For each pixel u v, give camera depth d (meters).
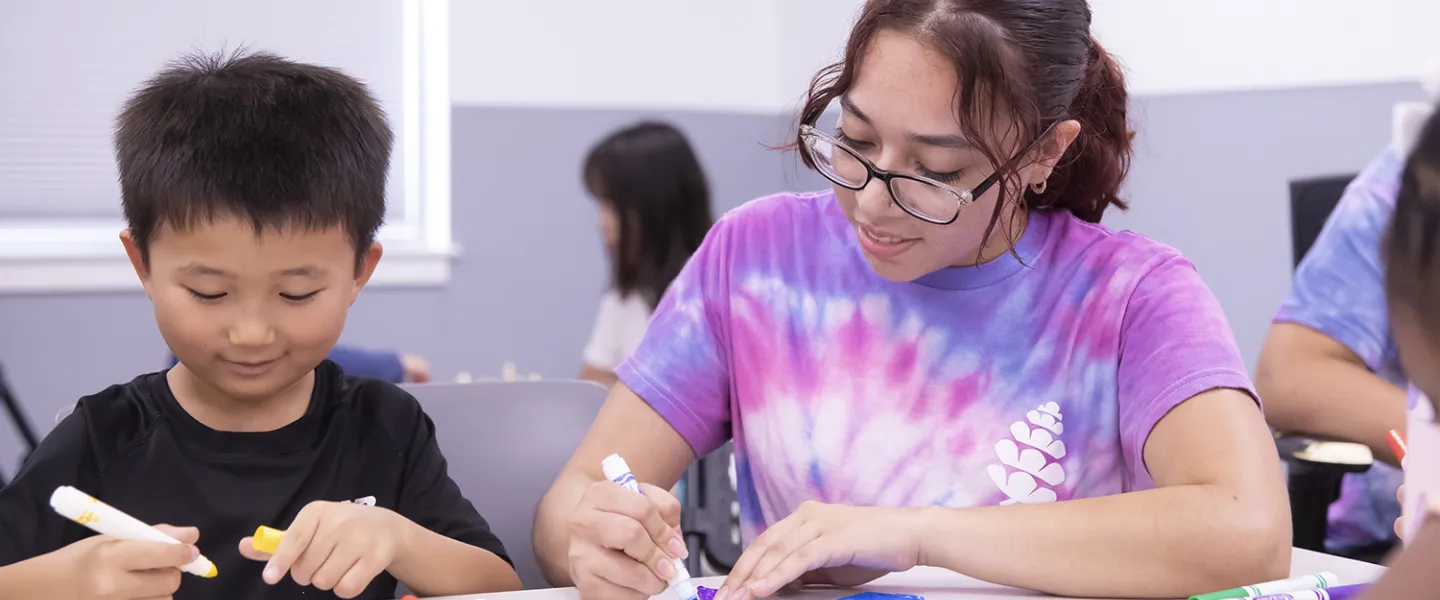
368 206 0.95
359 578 0.85
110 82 3.07
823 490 1.08
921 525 0.87
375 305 3.26
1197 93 2.54
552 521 0.99
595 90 3.43
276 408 1.01
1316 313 1.60
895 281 1.01
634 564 0.85
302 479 1.01
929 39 0.86
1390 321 0.49
